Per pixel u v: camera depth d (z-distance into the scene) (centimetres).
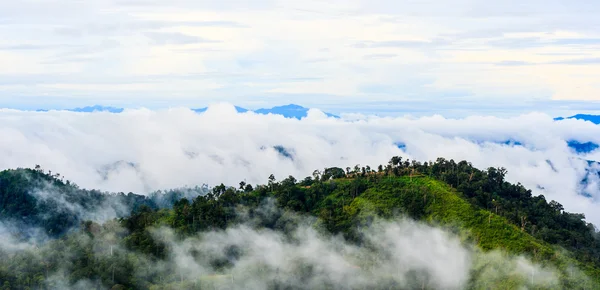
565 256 19600
